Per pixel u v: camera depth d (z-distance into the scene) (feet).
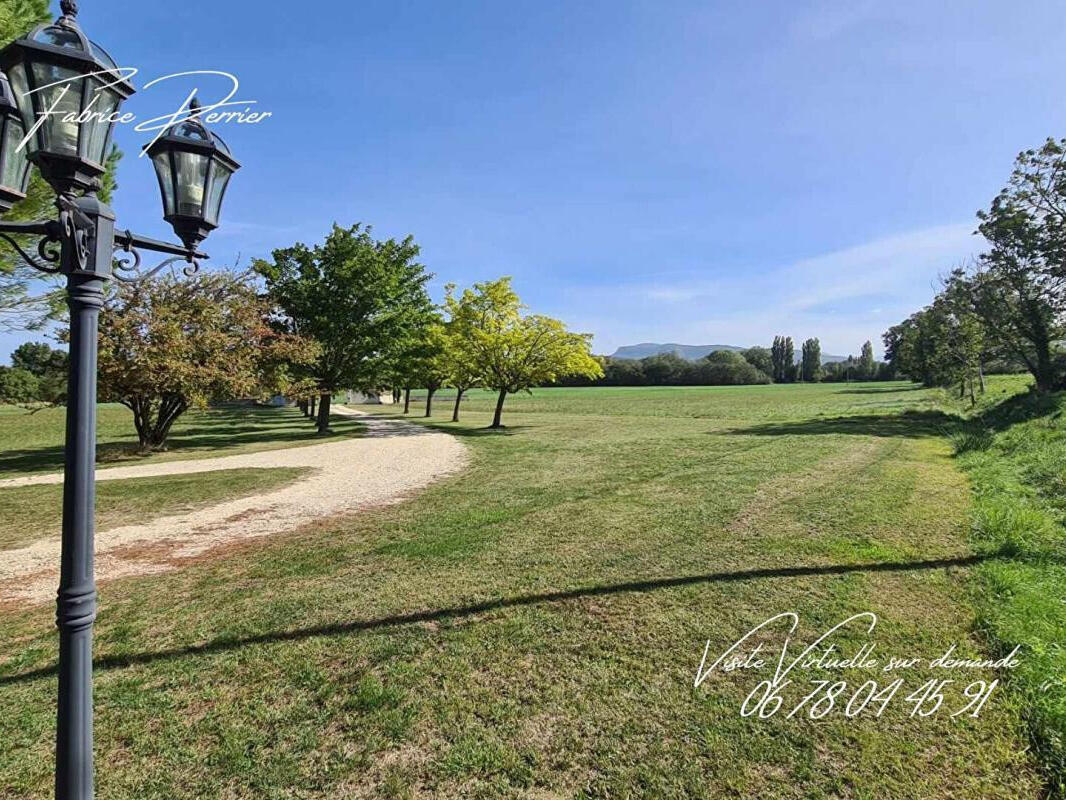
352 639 13.47
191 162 7.97
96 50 6.39
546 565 18.22
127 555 21.16
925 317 123.54
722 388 275.80
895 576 16.26
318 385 74.59
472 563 18.72
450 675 11.73
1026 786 8.36
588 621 14.05
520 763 9.07
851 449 44.70
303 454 51.93
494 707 10.58
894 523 21.74
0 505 30.40
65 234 6.30
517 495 30.14
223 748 9.60
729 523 22.54
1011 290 82.64
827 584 15.81
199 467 43.91
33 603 16.84
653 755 9.20
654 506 26.14
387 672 11.91
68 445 6.39
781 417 91.45
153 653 13.01
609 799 8.29
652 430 71.36
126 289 51.96
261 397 62.80
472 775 8.85
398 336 79.10
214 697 11.17
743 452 44.62
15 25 21.30
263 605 15.74
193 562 20.18
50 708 11.03
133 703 10.98
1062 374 82.64
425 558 19.45
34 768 9.25
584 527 22.80
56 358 55.57
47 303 32.99
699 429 71.05
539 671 11.79
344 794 8.52
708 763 8.99
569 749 9.38
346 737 9.84
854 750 9.22
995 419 65.21
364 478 37.47
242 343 59.93
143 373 51.13
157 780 8.86
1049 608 13.35
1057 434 39.81
